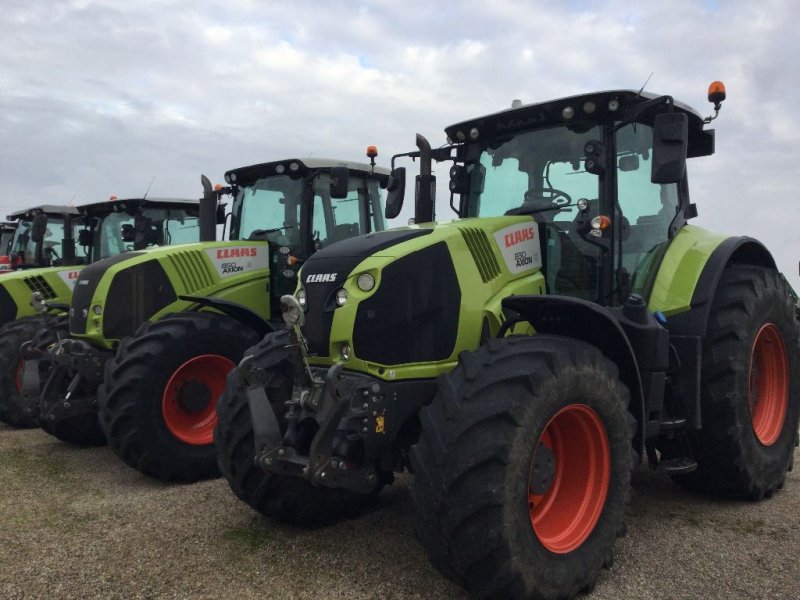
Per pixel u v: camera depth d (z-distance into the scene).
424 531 2.61
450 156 4.24
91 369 5.23
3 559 3.20
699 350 3.65
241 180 6.16
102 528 3.62
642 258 3.82
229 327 5.03
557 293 3.69
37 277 7.53
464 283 3.21
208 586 2.90
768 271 4.19
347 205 6.06
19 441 6.06
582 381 2.79
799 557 3.12
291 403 3.03
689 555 3.16
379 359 3.00
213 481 4.75
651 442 3.67
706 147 4.51
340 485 2.86
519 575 2.52
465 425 2.56
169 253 5.47
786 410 4.24
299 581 2.93
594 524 2.89
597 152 3.51
